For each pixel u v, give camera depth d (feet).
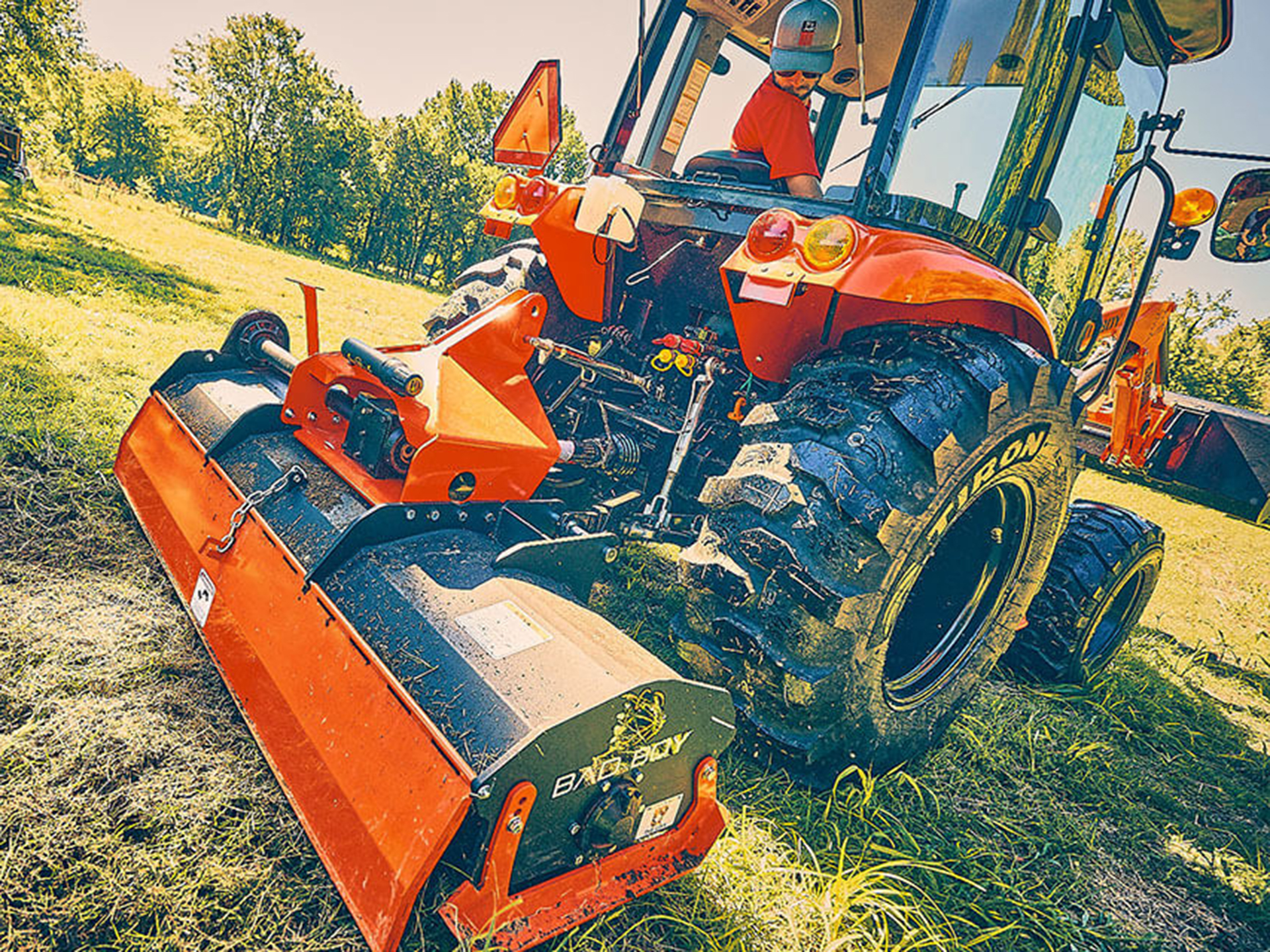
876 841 7.52
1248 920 7.94
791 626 6.75
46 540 9.32
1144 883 8.23
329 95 148.15
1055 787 9.66
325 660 6.25
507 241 12.37
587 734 5.17
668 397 10.66
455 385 7.61
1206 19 10.28
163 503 9.02
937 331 7.96
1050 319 11.02
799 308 8.26
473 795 4.77
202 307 25.32
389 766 5.39
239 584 7.39
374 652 5.98
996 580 9.68
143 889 5.45
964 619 9.63
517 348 8.36
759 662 6.91
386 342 29.32
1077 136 9.77
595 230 9.48
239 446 8.64
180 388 9.90
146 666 7.61
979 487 7.81
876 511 6.68
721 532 7.08
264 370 10.49
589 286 11.04
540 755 4.95
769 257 7.55
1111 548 12.11
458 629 5.98
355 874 5.21
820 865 7.04
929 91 8.07
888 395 7.13
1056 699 11.94
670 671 5.92
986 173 8.85
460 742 5.17
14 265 23.26
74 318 18.35
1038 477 8.80
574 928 5.57
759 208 9.30
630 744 5.45
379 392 8.14
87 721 6.77
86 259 28.84
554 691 5.38
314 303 8.48
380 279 98.37
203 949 5.19
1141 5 10.08
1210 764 11.34
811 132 10.72
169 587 8.95
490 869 4.95
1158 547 12.99
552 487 9.80
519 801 4.91
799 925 6.28
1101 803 9.44
